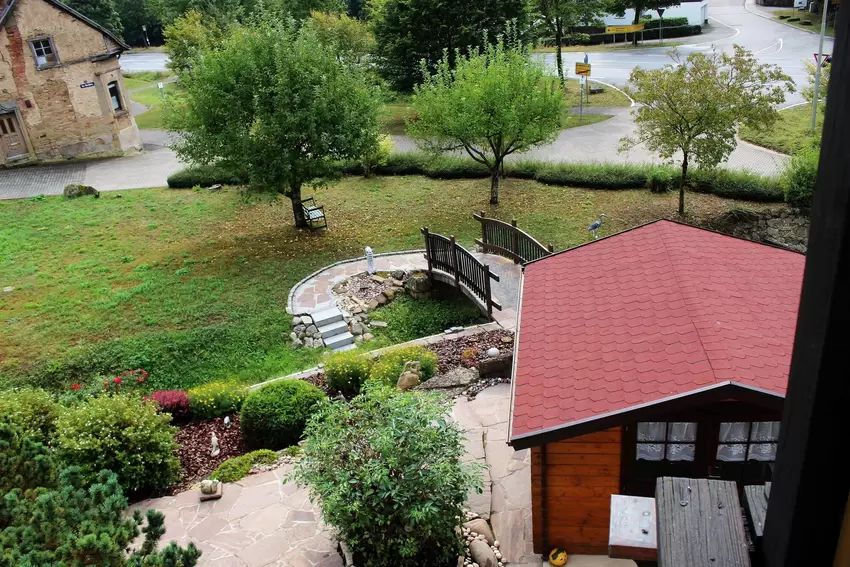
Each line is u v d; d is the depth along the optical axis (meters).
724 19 52.69
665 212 21.64
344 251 20.55
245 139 19.33
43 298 18.25
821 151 1.51
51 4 28.09
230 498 9.98
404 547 7.32
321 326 16.55
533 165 25.69
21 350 15.86
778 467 1.83
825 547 1.73
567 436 7.27
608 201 22.94
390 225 22.33
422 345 14.19
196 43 34.53
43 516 5.64
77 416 10.54
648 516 2.71
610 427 7.21
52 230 22.83
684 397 6.92
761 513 2.38
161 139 34.31
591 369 8.02
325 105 19.34
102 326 16.77
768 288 8.88
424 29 33.03
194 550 5.95
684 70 19.34
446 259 16.81
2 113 28.48
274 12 21.56
